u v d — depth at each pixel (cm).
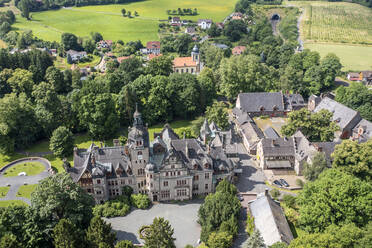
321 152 11400
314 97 17712
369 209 8488
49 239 8156
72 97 15475
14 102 13862
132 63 19175
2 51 18975
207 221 9275
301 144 12838
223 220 9194
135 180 10862
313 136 14050
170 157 10325
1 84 17150
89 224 8775
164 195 10950
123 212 10256
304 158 12262
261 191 11531
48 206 8038
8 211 7944
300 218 9294
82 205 8662
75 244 7438
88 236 7706
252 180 12200
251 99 17800
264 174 12600
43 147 14662
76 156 11006
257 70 19512
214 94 19125
